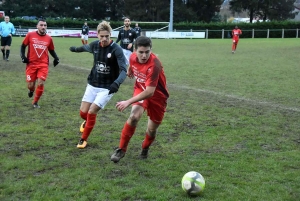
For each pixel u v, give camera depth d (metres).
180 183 4.05
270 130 6.20
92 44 5.15
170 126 6.30
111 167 4.46
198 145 5.37
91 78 5.29
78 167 4.44
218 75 12.84
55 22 45.09
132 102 4.17
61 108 7.45
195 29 46.28
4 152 4.89
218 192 3.83
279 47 27.08
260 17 68.81
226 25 46.19
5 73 11.94
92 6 64.31
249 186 3.99
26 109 7.27
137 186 3.95
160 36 41.09
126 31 13.02
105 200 3.63
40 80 7.25
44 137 5.57
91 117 5.08
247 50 24.61
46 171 4.31
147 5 61.75
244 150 5.19
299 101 8.56
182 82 11.25
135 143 5.41
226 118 6.94
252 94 9.38
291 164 4.66
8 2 60.81
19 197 3.66
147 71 4.24
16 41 28.70
